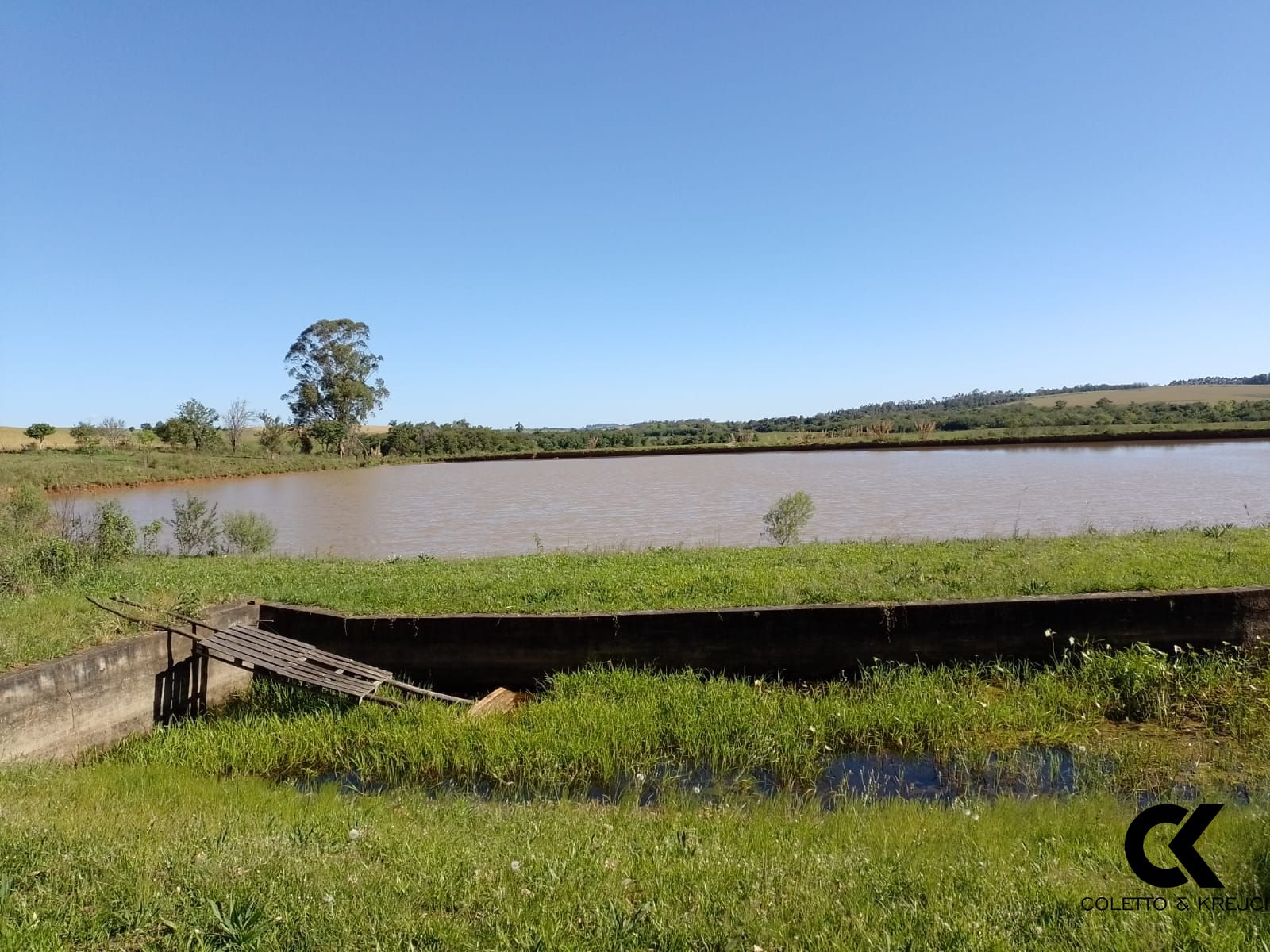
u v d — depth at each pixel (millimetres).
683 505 29031
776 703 7641
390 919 3500
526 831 5004
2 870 3814
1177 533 13508
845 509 25047
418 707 7949
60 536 14852
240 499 36656
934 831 4949
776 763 6695
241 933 3305
